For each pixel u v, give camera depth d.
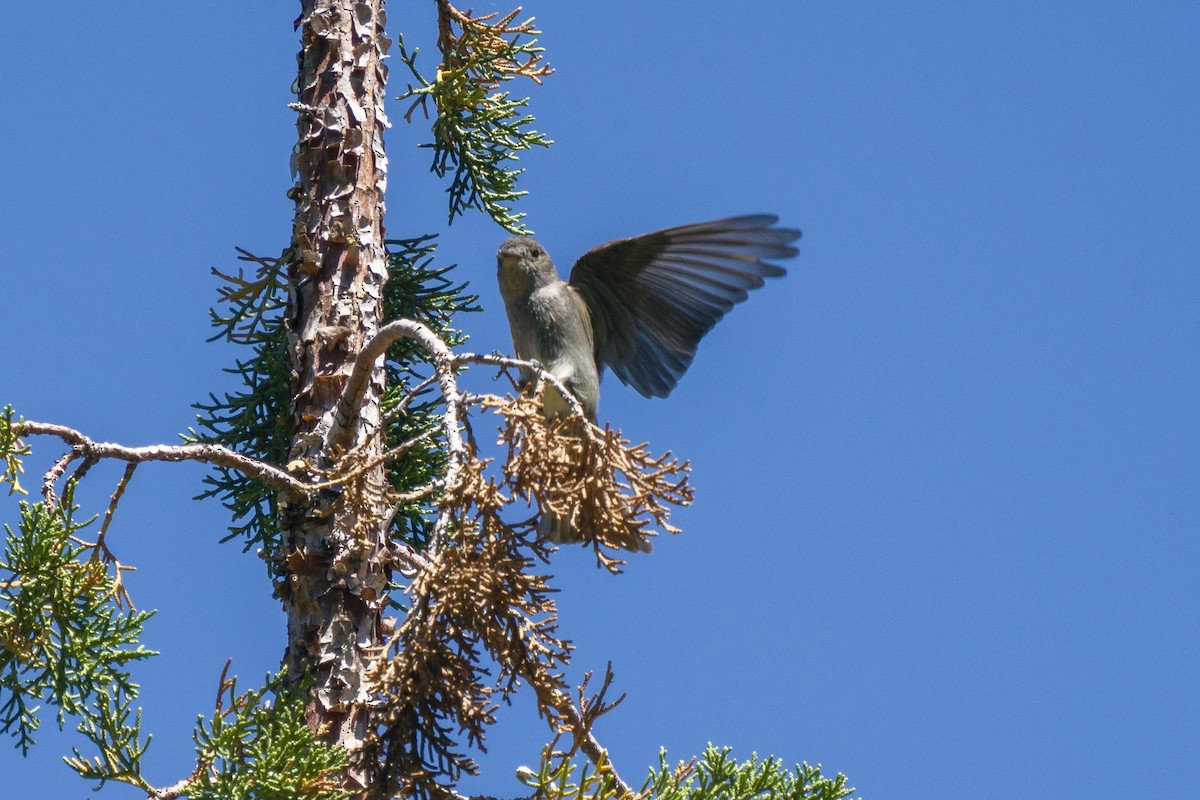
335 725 11.87
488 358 10.94
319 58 13.88
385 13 14.22
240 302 14.08
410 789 10.55
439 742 10.56
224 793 10.23
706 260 13.53
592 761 11.60
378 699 11.92
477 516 9.96
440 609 9.66
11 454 10.82
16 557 10.70
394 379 14.77
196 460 11.76
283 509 12.59
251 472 11.98
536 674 10.23
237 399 14.00
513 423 10.37
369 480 12.45
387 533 12.74
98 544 11.45
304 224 13.46
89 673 10.77
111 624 11.01
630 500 10.70
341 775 11.20
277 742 10.16
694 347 14.00
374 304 13.34
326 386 12.95
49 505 11.07
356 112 13.68
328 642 12.11
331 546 12.34
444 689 10.12
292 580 12.39
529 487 10.28
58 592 10.82
